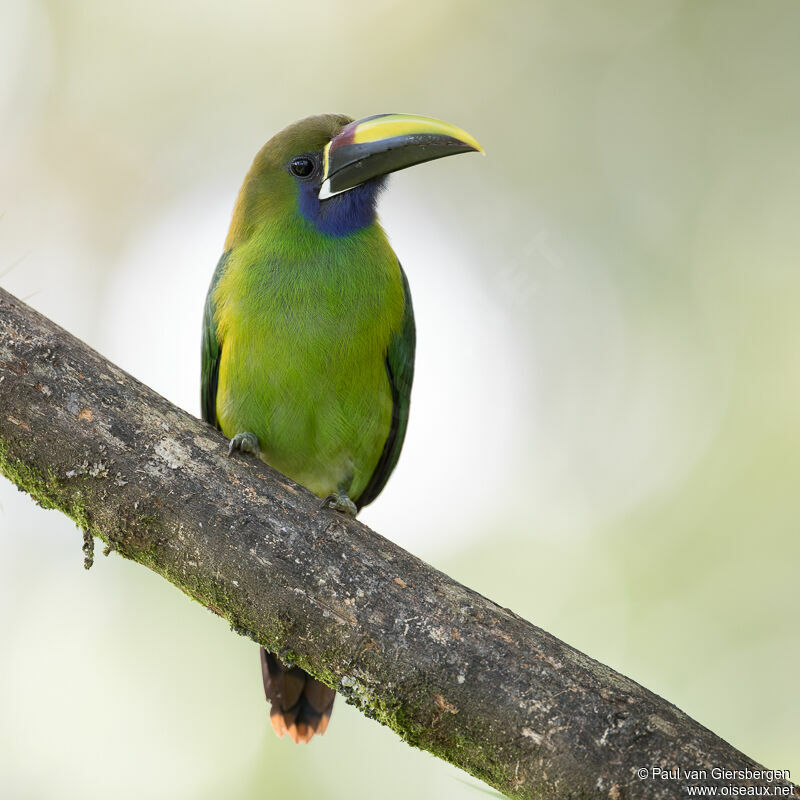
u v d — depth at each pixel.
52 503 6.77
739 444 12.55
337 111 14.88
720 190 13.65
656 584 12.12
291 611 6.41
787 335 12.82
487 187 14.40
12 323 6.73
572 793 5.77
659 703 5.93
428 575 6.44
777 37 13.94
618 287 13.63
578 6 14.82
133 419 6.71
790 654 11.30
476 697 6.02
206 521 6.56
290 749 11.69
